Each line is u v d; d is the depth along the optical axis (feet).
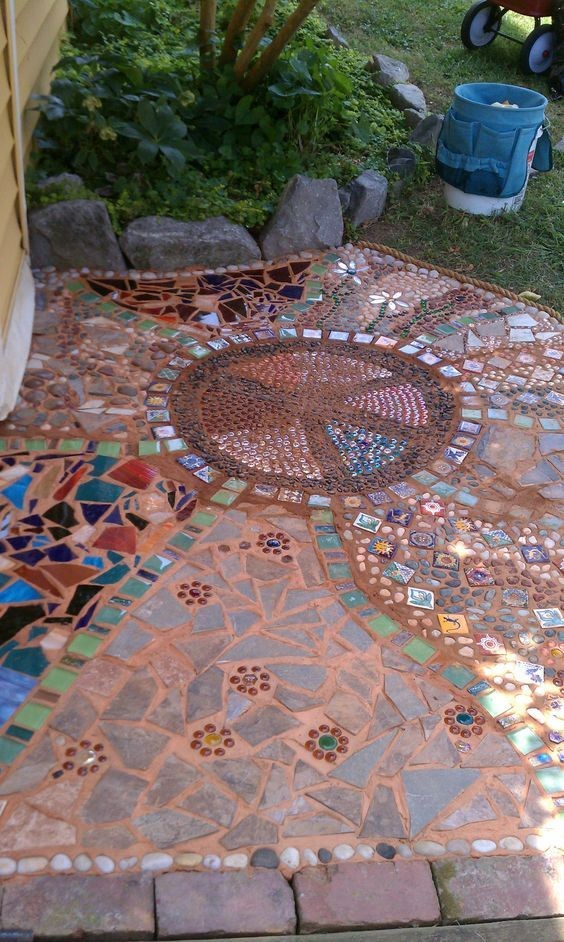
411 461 11.75
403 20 27.07
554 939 6.89
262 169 17.07
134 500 10.63
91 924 6.68
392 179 18.28
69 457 11.18
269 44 17.35
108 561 9.79
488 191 17.38
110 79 15.72
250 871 7.14
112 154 16.31
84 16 19.53
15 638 8.83
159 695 8.43
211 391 12.68
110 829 7.34
